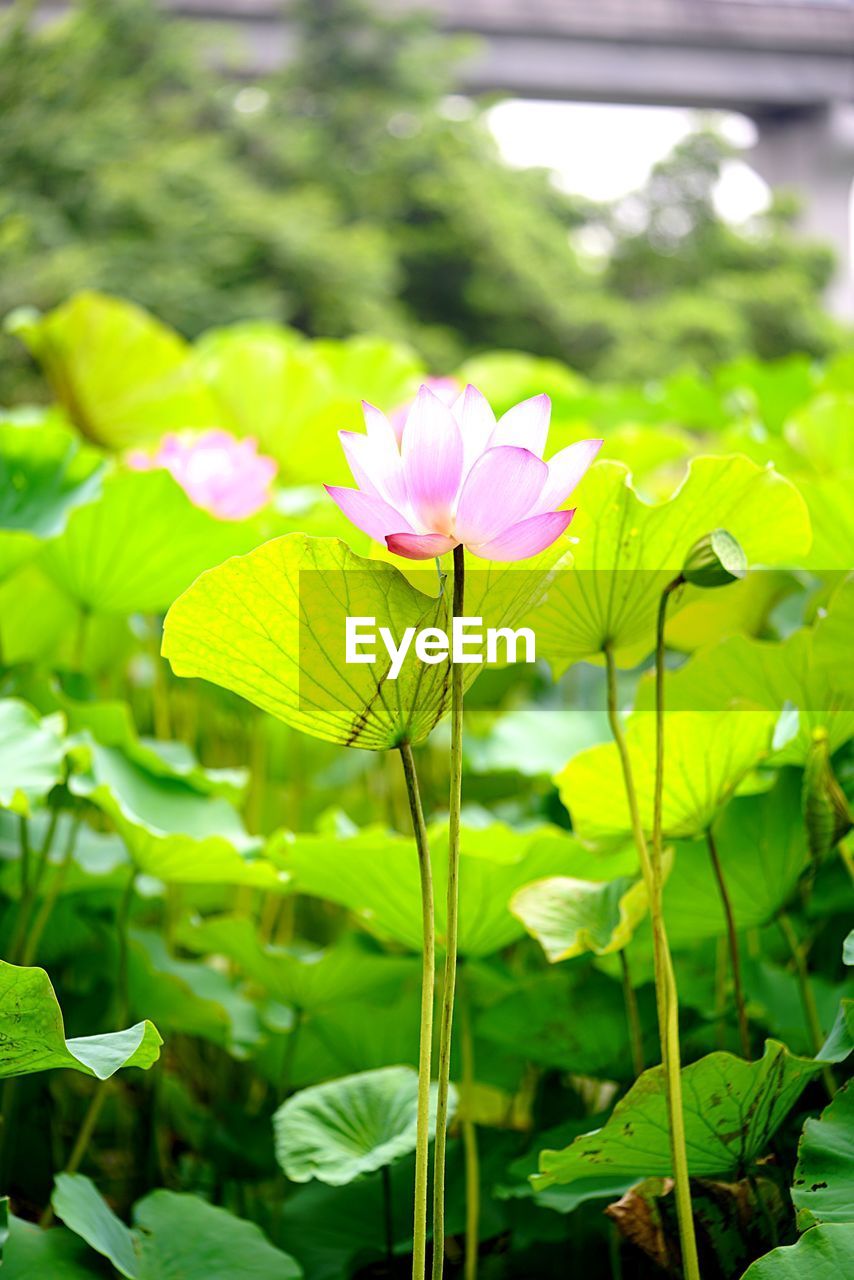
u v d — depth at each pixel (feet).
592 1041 9.27
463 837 9.12
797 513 8.18
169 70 101.76
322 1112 8.61
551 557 7.55
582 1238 9.30
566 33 175.01
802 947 9.93
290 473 15.66
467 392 7.47
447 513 7.23
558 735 11.57
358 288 115.14
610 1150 7.93
